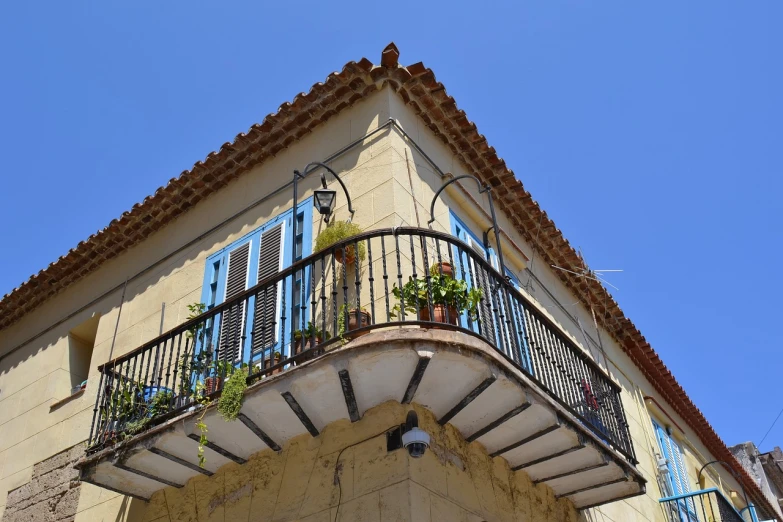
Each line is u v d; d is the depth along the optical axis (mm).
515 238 10859
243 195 10164
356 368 6109
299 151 9789
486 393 6555
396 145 8656
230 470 7527
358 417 6762
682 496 11203
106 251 11516
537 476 8102
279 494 6930
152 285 10445
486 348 6297
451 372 6297
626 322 13070
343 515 6355
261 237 9336
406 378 6312
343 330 6691
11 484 9938
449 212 9117
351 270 7812
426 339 6000
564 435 7207
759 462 23875
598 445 7562
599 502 8633
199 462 6785
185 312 9531
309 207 8969
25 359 11656
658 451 12664
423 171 8922
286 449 7207
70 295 11875
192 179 10453
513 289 7449
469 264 7109
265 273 8844
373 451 6539
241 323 8594
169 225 11047
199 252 10117
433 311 6484
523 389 6582
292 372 6219
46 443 9945
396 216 7934
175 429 6758
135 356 7832
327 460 6793
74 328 11156
